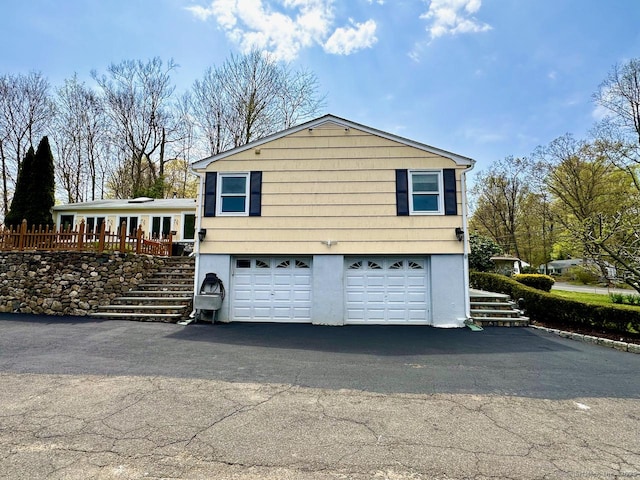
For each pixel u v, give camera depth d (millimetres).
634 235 10359
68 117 27047
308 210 10125
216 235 10188
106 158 28734
